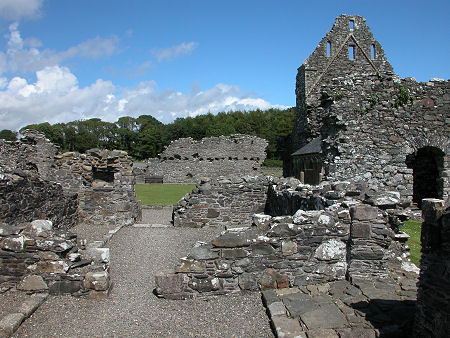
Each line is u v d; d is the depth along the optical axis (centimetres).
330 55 2934
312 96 2883
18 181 927
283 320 472
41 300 552
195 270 580
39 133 2469
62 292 579
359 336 425
